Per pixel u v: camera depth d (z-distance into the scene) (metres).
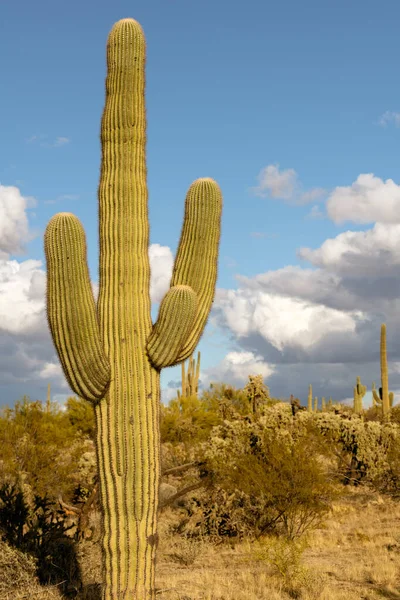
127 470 6.90
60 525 10.38
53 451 16.33
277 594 8.98
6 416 17.36
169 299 7.03
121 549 6.82
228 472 13.93
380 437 20.58
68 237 6.85
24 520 10.10
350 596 8.80
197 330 7.56
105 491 6.93
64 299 6.82
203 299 7.62
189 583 9.90
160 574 10.72
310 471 13.55
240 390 32.03
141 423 7.00
